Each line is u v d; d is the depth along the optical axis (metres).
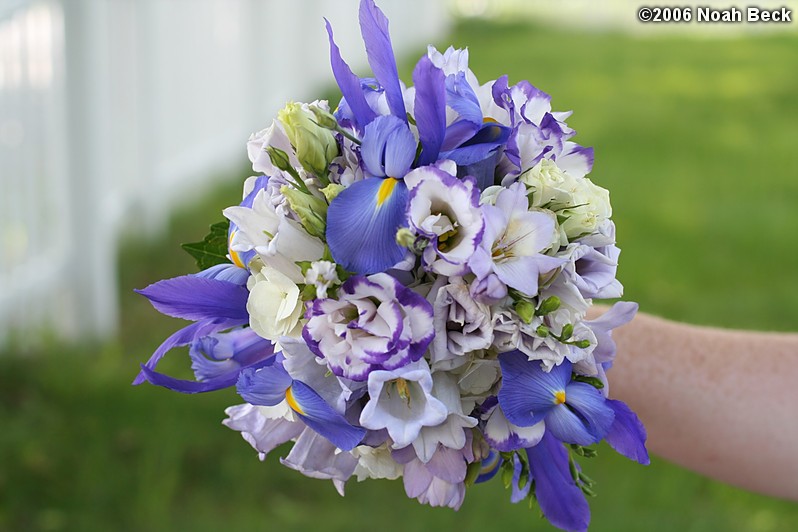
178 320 4.45
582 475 1.31
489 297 1.09
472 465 1.25
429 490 1.28
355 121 1.19
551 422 1.18
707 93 10.41
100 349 4.13
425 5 12.61
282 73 7.47
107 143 4.40
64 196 4.15
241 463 3.44
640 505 3.38
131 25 4.90
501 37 13.62
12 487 3.24
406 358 1.09
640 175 7.48
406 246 1.08
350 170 1.17
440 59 1.26
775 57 12.24
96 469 3.35
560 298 1.15
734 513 3.40
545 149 1.18
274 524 3.15
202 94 6.10
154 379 1.19
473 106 1.18
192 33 5.91
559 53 12.45
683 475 3.50
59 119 4.12
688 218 6.55
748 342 1.76
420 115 1.12
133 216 5.05
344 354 1.10
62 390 3.73
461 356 1.14
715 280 5.62
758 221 6.58
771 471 1.74
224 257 1.39
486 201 1.15
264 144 1.21
